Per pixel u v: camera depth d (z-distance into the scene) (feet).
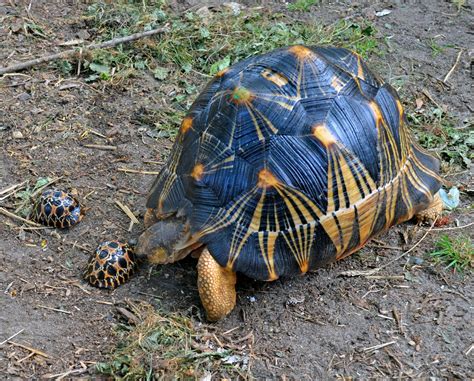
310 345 4.09
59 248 4.47
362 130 4.11
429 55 5.65
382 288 4.30
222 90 4.18
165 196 4.17
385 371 4.00
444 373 3.99
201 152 4.11
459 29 5.87
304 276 4.34
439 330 4.14
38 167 4.86
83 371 3.99
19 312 4.19
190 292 4.27
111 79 5.42
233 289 4.16
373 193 4.14
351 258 4.42
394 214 4.23
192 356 4.02
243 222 4.02
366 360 4.04
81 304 4.23
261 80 4.11
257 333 4.13
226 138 4.07
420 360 4.04
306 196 4.02
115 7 5.96
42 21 5.88
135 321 4.14
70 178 4.81
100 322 4.16
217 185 4.04
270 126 4.03
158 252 4.08
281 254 4.04
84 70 5.50
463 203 4.70
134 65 5.54
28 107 5.21
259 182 4.00
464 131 5.09
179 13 6.01
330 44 5.73
